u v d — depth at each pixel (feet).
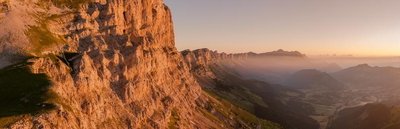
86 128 465.06
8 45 568.00
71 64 574.15
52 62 536.01
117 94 636.07
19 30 607.37
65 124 407.44
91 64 601.21
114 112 592.60
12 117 366.84
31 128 365.81
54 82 474.08
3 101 412.98
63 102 445.78
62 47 633.20
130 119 615.57
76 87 525.34
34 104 406.82
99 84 590.96
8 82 456.04
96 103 542.57
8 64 530.27
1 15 629.10
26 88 444.14
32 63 510.58
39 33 630.74
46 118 383.45
